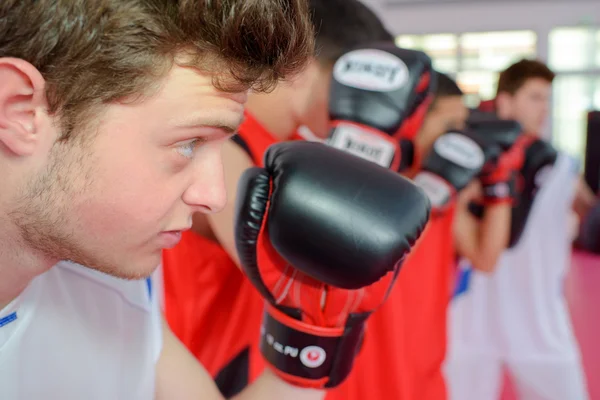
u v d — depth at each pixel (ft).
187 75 1.51
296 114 3.55
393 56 3.24
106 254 1.67
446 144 5.26
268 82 1.65
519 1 24.79
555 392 7.08
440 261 5.12
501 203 6.34
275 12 1.54
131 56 1.42
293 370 2.55
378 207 2.16
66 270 2.28
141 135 1.53
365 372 4.23
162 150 1.57
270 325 2.59
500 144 6.31
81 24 1.38
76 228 1.60
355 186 2.20
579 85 26.20
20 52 1.40
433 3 25.20
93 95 1.45
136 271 1.74
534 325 7.11
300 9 1.65
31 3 1.37
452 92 5.75
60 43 1.40
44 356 2.19
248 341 3.83
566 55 26.17
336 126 3.14
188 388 2.61
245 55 1.52
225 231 3.17
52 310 2.20
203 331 3.83
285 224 2.19
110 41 1.40
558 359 7.02
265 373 2.73
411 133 3.40
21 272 1.81
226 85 1.55
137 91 1.46
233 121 1.65
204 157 1.72
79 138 1.50
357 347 2.68
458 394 7.28
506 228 6.36
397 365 4.23
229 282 3.79
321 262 2.18
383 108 3.11
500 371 7.30
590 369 9.96
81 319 2.30
